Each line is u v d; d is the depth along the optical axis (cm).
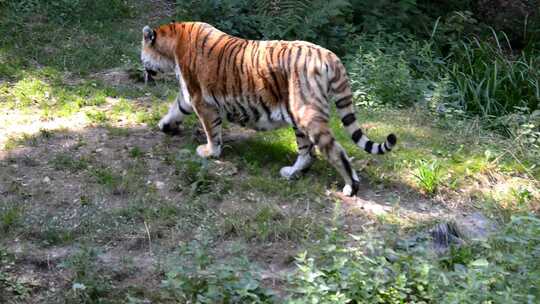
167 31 869
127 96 1028
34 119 945
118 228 722
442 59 1352
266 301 611
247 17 1247
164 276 658
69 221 731
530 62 1338
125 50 1154
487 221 783
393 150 920
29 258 672
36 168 826
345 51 1256
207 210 757
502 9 1578
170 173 826
